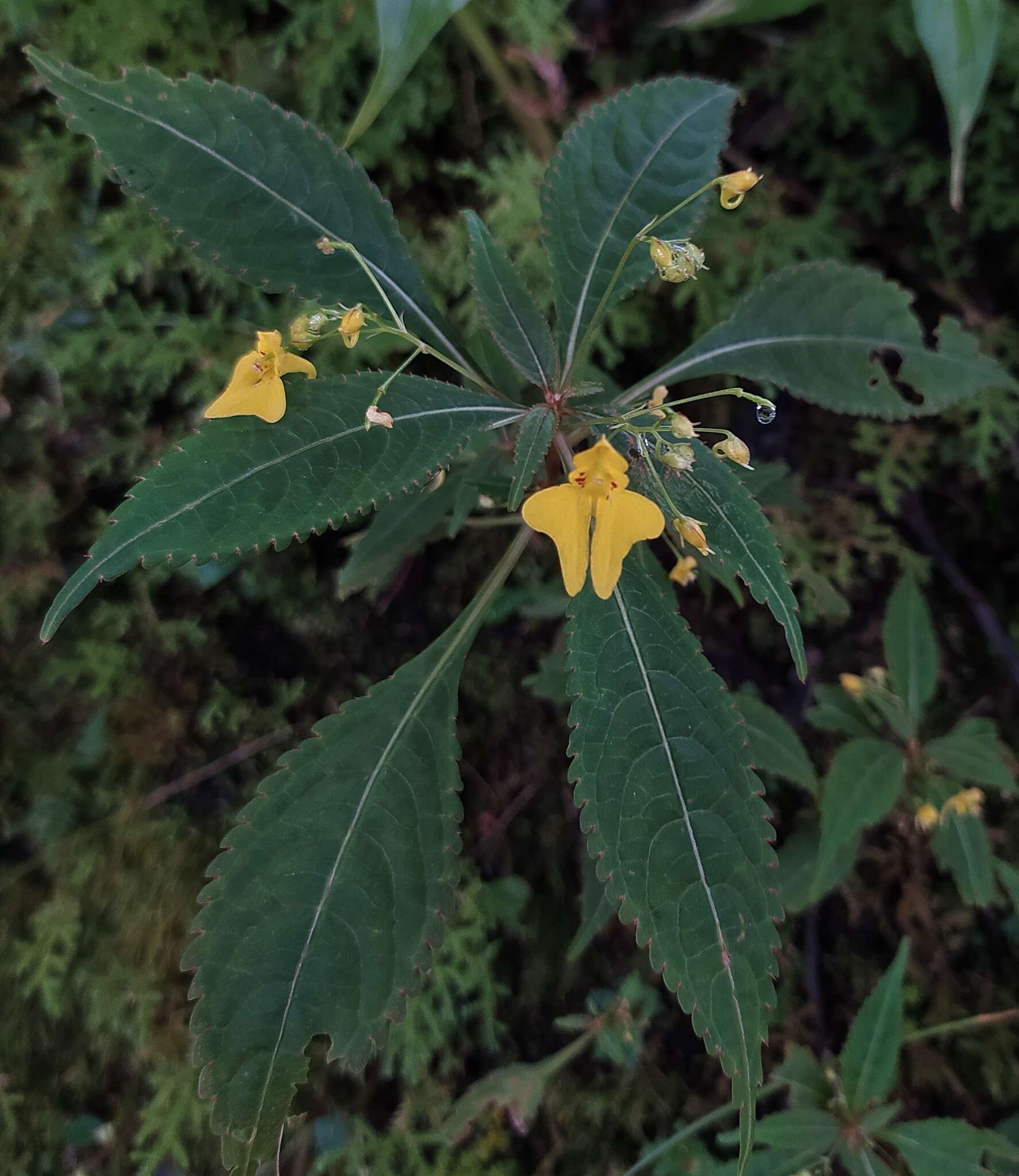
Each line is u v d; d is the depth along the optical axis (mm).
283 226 188
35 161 260
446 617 298
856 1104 222
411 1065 263
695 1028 156
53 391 276
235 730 288
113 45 254
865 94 283
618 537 163
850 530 298
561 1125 271
